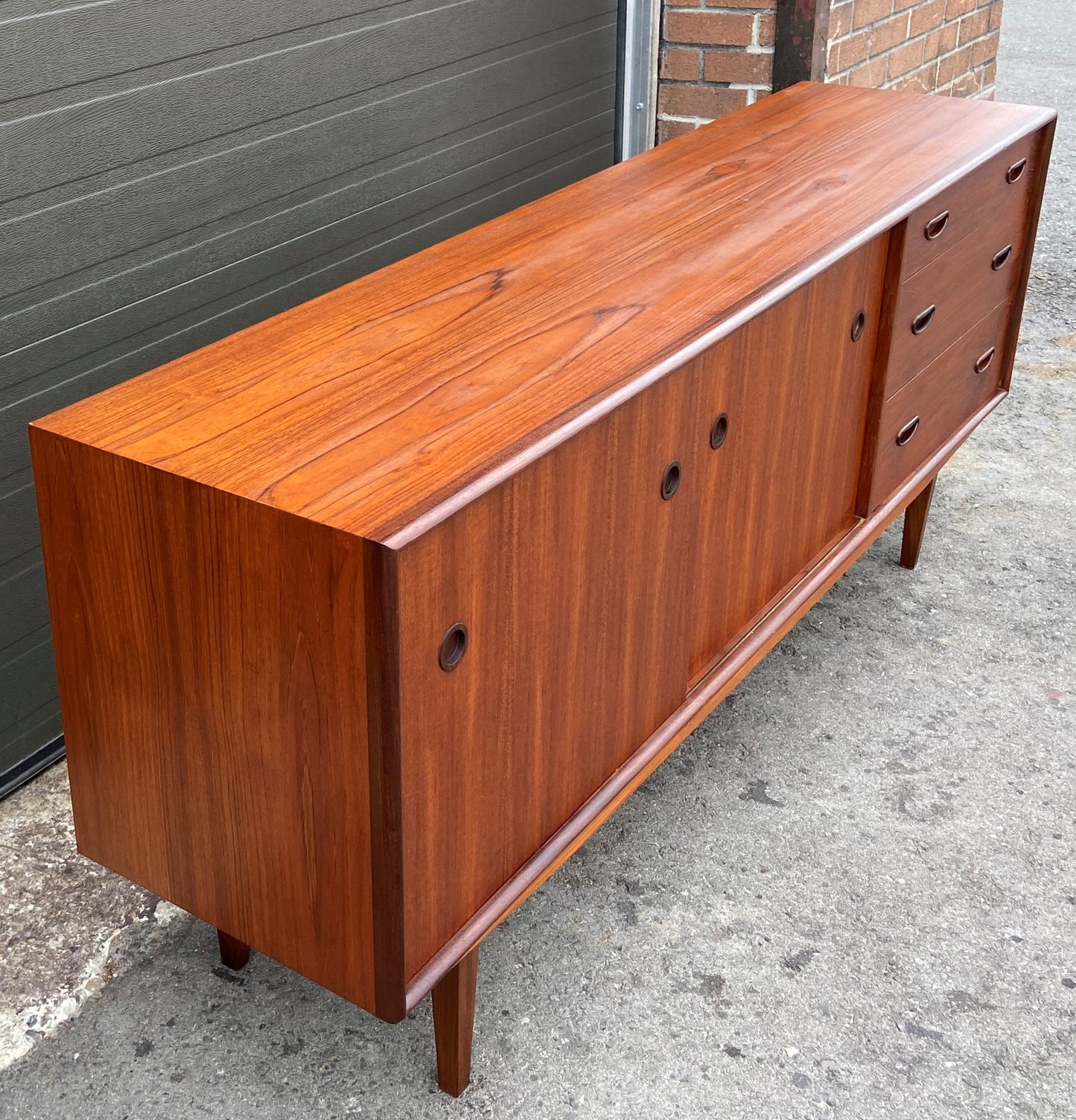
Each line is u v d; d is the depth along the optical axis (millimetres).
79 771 1934
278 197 2809
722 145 2861
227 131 2629
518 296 2104
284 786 1676
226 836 1793
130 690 1779
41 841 2506
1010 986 2232
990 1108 2014
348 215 3020
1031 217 3127
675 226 2387
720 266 2195
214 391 1783
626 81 3879
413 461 1592
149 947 2283
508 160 3520
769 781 2689
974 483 3822
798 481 2432
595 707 1984
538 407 1726
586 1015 2162
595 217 2451
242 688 1646
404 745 1561
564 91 3654
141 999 2184
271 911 1805
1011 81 8602
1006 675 3031
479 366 1853
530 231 2393
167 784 1821
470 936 1820
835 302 2336
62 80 2266
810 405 2375
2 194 2232
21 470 2432
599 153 3916
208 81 2549
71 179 2342
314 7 2738
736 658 2361
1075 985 2236
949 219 2662
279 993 2201
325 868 1695
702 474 2070
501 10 3305
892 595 3314
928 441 2982
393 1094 2025
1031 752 2789
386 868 1618
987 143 2799
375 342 1939
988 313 3098
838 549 2662
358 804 1606
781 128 2971
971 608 3270
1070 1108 2018
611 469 1812
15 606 2508
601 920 2346
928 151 2764
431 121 3189
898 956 2285
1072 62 9141
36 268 2332
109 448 1619
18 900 2373
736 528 2250
